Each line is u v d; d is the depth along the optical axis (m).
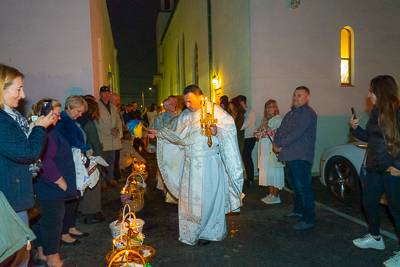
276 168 5.13
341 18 7.71
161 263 3.26
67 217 3.74
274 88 7.43
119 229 3.47
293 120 4.07
